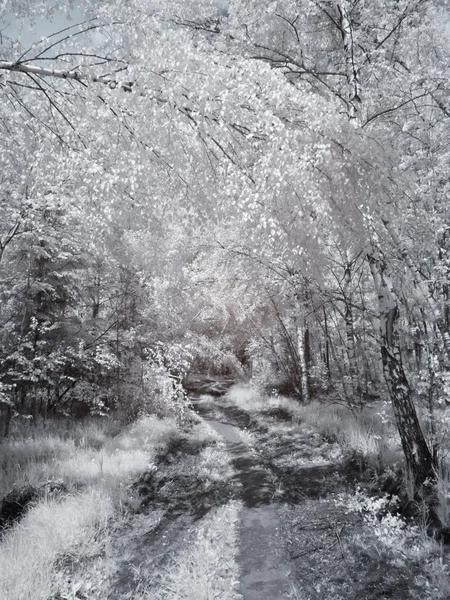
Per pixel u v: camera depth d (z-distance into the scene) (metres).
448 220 5.21
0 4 3.17
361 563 3.64
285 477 6.39
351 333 9.80
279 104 3.45
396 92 5.86
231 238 10.14
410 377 5.59
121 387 10.76
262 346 16.06
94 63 3.35
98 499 5.32
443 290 5.65
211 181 3.89
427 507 4.14
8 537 4.32
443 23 6.14
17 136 4.23
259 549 4.18
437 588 3.12
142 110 3.44
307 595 3.30
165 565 4.07
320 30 6.30
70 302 10.23
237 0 5.75
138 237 8.81
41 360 7.96
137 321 11.52
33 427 8.46
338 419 8.95
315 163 3.49
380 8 5.73
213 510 5.44
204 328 19.86
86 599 3.48
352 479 5.70
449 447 4.92
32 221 6.95
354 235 4.24
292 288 10.30
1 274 8.09
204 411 14.92
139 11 3.65
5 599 3.22
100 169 3.37
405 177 4.17
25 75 3.61
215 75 3.29
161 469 7.31
